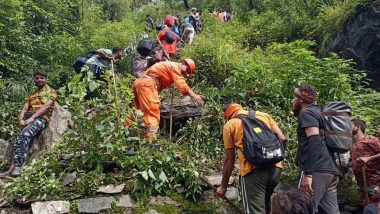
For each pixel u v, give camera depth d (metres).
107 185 4.59
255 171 3.93
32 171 4.81
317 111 3.98
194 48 7.36
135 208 4.41
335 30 10.13
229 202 4.31
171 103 5.60
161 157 4.65
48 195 4.54
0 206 4.57
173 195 4.55
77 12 11.61
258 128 3.98
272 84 6.10
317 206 3.79
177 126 6.00
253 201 3.91
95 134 4.76
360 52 9.05
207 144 5.60
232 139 4.05
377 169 4.28
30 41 8.30
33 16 9.42
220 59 6.98
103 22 11.91
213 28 13.53
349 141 3.97
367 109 6.04
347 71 7.41
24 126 5.70
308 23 11.92
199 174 4.77
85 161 4.75
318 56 10.81
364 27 9.02
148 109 5.12
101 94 5.36
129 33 10.31
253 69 6.23
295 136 5.41
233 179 4.86
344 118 4.03
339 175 4.06
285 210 2.18
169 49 8.36
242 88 6.16
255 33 12.70
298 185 3.97
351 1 9.79
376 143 4.40
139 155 4.75
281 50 7.17
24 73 7.80
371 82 8.94
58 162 4.89
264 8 15.78
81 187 4.57
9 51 7.73
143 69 6.82
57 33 9.72
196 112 5.98
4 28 7.90
